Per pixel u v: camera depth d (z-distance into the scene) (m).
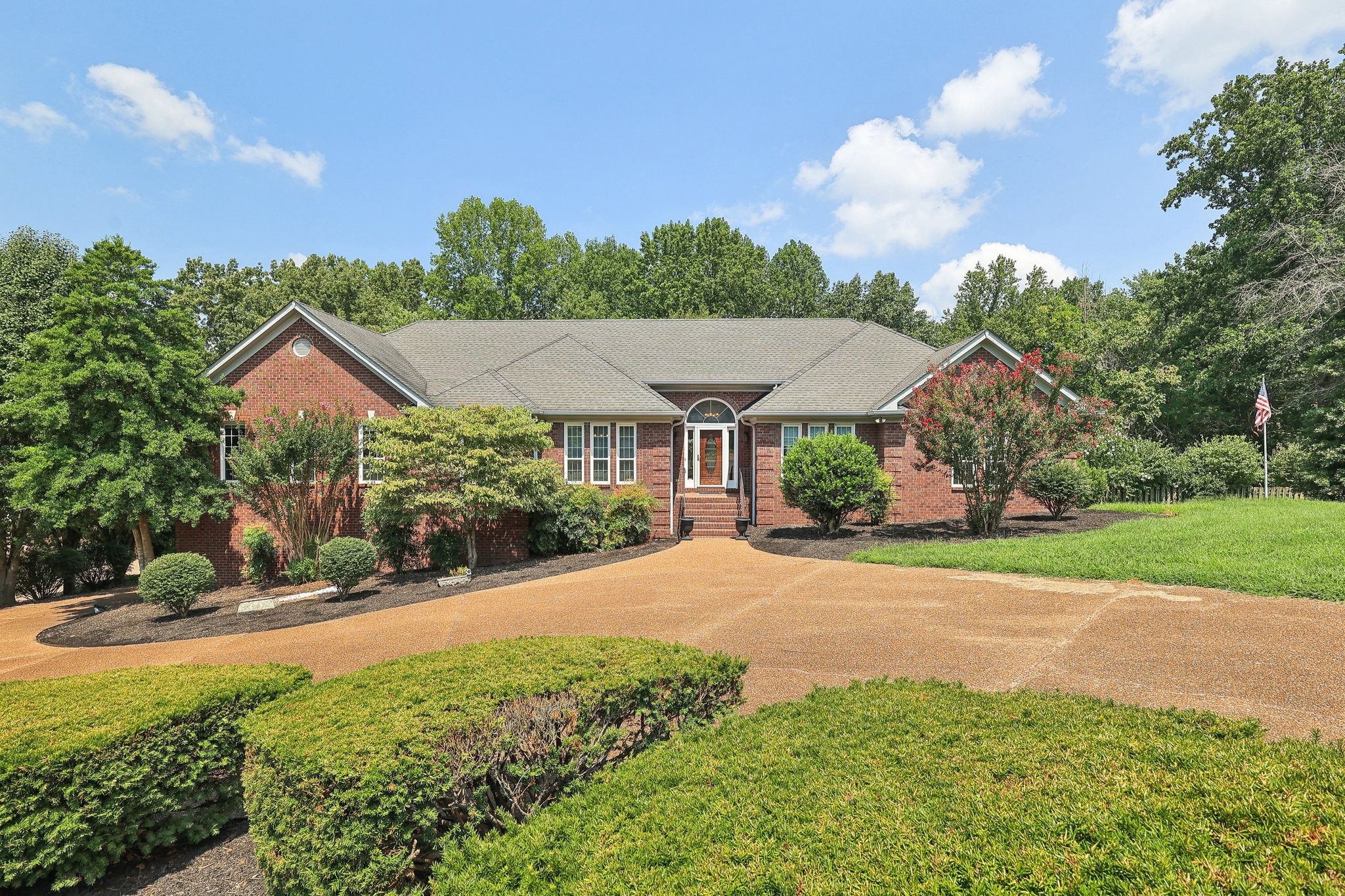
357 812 3.20
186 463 15.83
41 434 15.00
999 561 11.65
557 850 2.85
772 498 20.08
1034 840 2.46
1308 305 23.97
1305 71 27.80
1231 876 2.14
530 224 49.03
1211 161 30.03
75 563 21.98
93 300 15.04
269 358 17.78
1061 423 14.81
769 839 2.69
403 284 52.22
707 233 48.44
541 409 18.80
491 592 12.70
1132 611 8.38
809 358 23.19
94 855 4.41
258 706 5.08
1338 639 6.82
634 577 12.97
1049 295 52.78
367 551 13.73
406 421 14.67
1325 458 22.33
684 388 22.08
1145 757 3.12
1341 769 2.78
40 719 4.52
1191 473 22.03
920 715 4.07
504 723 3.75
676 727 4.59
